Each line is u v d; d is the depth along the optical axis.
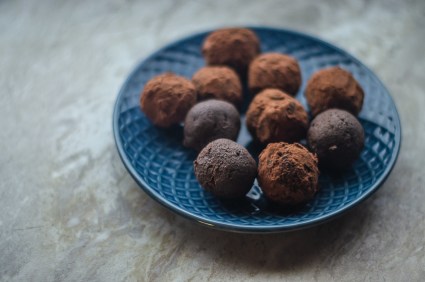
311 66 0.37
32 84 0.38
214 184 0.28
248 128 0.31
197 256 0.28
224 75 0.33
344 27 0.43
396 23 0.43
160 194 0.28
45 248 0.29
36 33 0.42
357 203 0.27
